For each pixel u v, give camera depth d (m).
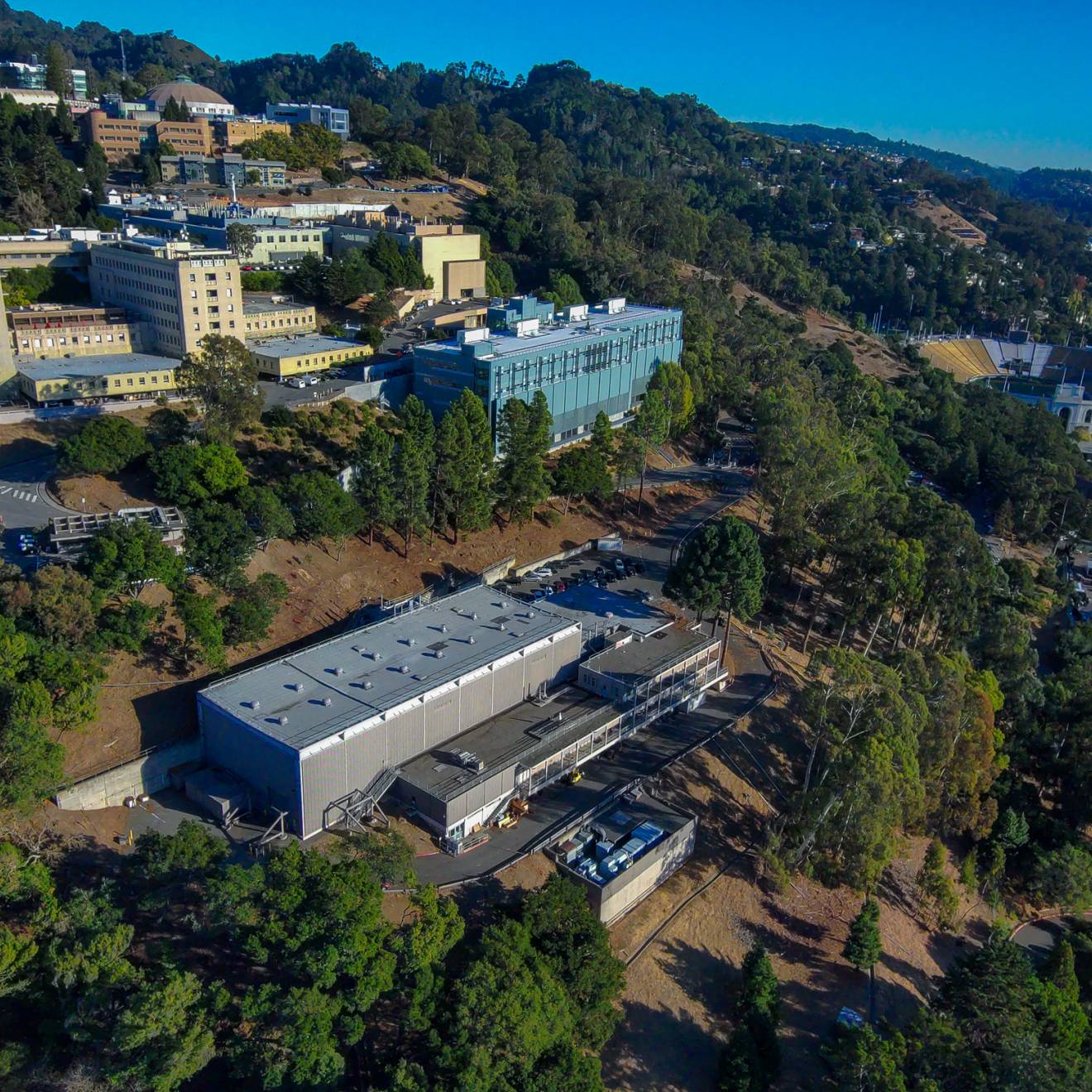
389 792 96.12
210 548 107.00
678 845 97.12
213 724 93.75
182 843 73.44
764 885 98.94
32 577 96.44
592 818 98.12
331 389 160.75
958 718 104.81
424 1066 68.50
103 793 88.94
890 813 93.50
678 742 113.75
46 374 148.50
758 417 191.75
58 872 79.44
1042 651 166.50
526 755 99.12
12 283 177.50
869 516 134.62
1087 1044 84.25
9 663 84.50
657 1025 82.31
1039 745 128.38
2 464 130.62
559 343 172.38
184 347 163.00
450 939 71.38
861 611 129.62
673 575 124.88
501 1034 65.06
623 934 89.25
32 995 67.12
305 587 121.31
